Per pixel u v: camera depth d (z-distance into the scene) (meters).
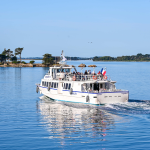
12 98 74.75
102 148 34.31
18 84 117.44
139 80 130.75
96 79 61.16
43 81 75.75
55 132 40.84
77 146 35.16
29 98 74.50
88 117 49.34
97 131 41.12
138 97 74.88
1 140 37.47
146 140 36.88
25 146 35.16
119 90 60.59
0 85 113.06
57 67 71.69
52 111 55.34
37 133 40.50
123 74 180.62
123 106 55.47
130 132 40.34
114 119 47.34
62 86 66.75
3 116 51.38
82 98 60.09
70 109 56.72
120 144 35.56
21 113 54.00
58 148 34.44
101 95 56.91
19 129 42.50
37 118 49.53
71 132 40.88
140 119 46.78
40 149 34.22
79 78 65.50
